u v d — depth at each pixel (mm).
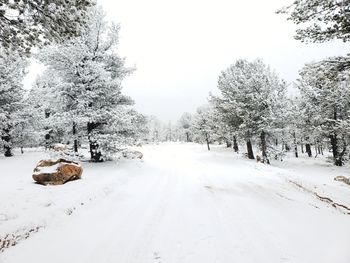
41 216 7719
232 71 32531
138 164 22344
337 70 9211
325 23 9062
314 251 5805
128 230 7344
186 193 12086
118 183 13984
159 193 12117
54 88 19094
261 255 5688
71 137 20422
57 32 6934
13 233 6531
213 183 14727
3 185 11883
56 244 6426
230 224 7684
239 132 29359
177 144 80062
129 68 22344
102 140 19750
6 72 24141
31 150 34094
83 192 10781
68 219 8227
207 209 9320
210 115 45250
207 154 39219
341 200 10344
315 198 10930
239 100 28844
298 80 28297
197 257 5699
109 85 20406
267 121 27062
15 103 25656
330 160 30266
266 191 12438
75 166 13383
